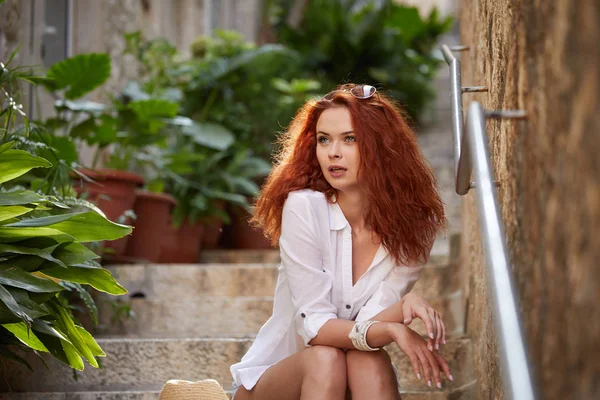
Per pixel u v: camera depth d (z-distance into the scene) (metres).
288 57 7.14
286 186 2.29
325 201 2.25
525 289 1.50
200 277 3.99
